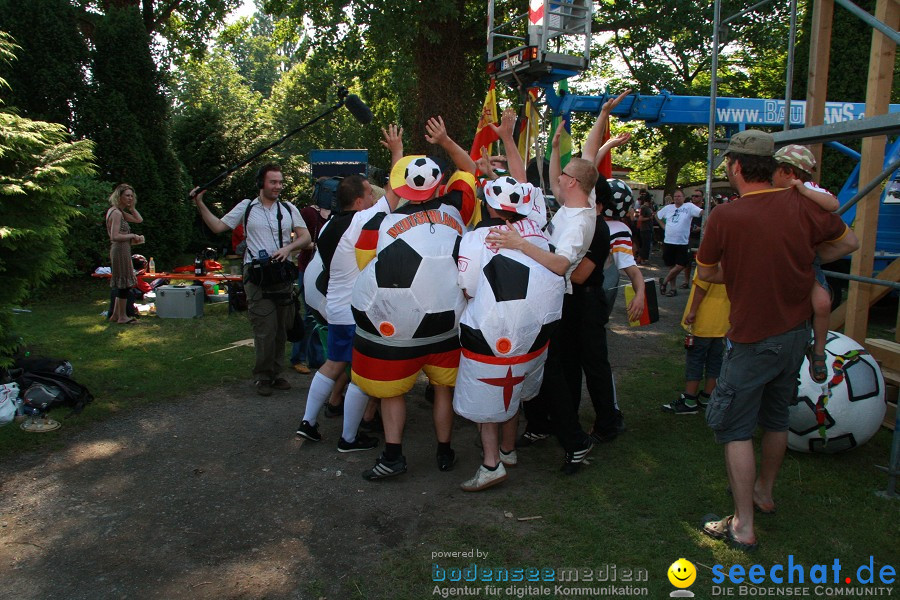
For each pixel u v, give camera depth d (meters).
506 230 3.28
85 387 4.99
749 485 2.97
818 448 3.95
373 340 3.41
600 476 3.78
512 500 3.51
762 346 2.84
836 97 11.31
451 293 3.35
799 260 2.79
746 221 2.83
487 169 3.82
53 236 4.73
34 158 4.56
